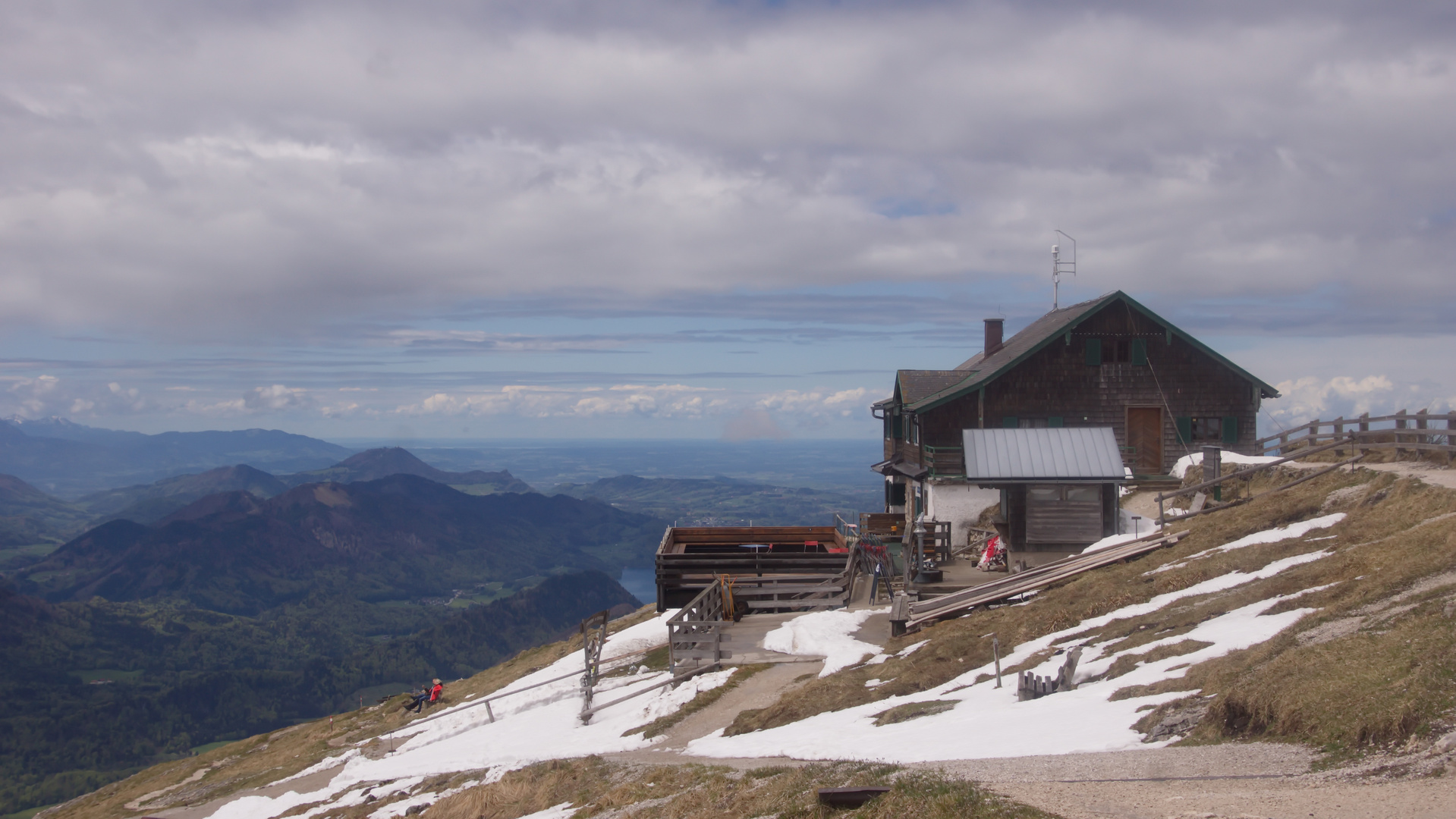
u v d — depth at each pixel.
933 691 17.44
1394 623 11.25
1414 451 24.61
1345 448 28.25
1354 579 14.59
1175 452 39.12
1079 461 30.06
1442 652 9.59
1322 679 10.23
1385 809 7.26
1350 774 8.27
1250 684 10.84
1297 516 22.61
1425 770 7.87
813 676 22.08
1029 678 14.70
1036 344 38.66
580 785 16.97
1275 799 7.93
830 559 35.16
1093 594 21.00
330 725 38.50
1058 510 30.39
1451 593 11.54
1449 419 23.48
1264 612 15.18
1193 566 20.28
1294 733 9.69
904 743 12.87
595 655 28.64
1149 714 11.63
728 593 31.28
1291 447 35.91
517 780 18.45
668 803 12.95
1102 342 39.31
